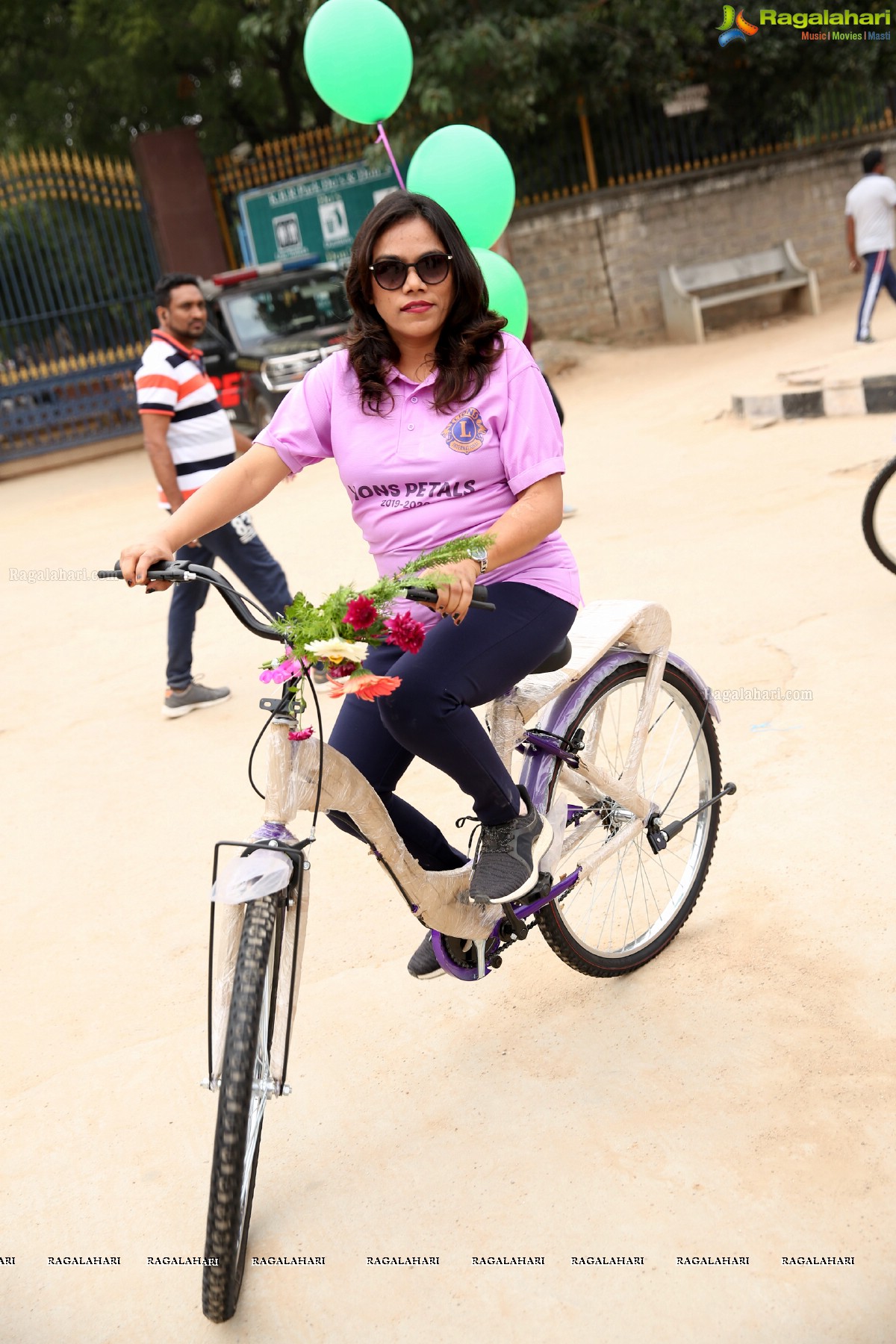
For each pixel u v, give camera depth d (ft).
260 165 52.65
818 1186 7.20
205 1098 9.09
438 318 7.50
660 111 52.16
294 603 7.12
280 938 6.97
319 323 42.73
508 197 18.76
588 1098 8.31
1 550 32.65
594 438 32.71
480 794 7.97
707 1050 8.56
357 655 6.66
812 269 55.31
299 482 34.91
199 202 50.44
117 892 12.63
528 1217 7.37
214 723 17.03
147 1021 10.23
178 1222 7.89
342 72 18.62
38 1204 8.21
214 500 7.82
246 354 41.04
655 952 9.71
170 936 11.58
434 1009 9.66
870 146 54.85
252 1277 7.28
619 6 46.44
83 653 21.40
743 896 10.40
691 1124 7.88
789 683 14.29
